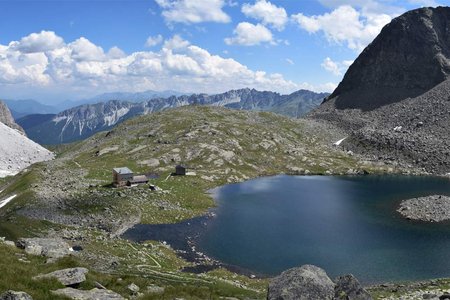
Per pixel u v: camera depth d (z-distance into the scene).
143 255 73.94
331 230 93.44
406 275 66.81
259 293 51.53
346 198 127.75
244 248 82.19
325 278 29.14
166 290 37.44
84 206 107.69
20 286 27.50
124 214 104.31
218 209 114.75
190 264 73.56
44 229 89.06
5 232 85.44
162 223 101.25
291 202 122.56
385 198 127.31
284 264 73.31
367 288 59.53
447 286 56.50
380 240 85.69
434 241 84.81
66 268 35.16
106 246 77.19
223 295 42.69
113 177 133.88
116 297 30.50
